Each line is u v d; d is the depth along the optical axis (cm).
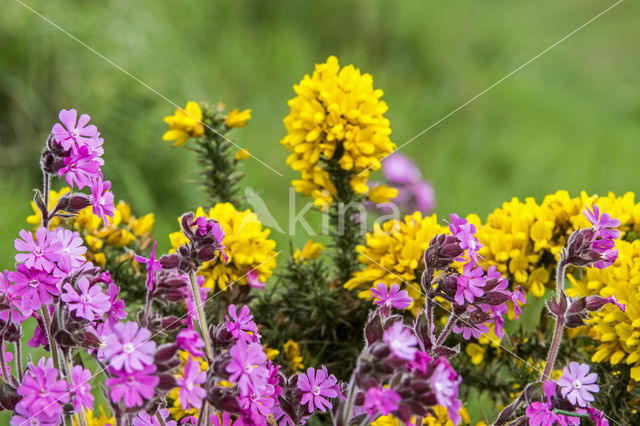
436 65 378
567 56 442
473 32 418
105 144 256
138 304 137
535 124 359
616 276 124
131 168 249
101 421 124
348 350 134
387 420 117
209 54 335
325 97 130
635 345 123
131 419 117
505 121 353
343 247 137
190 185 251
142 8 310
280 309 135
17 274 113
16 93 257
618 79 425
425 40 384
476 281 114
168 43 304
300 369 131
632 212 130
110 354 107
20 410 111
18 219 223
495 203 293
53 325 112
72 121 114
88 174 114
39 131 260
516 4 491
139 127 260
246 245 127
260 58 339
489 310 115
